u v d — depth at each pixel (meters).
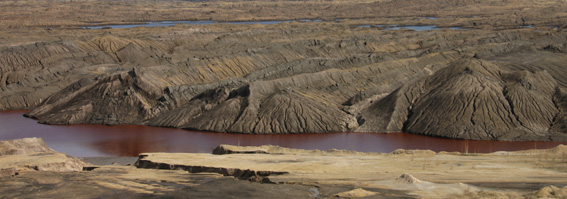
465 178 72.19
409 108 159.00
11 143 110.00
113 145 138.25
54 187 70.62
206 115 161.25
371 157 97.81
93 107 173.75
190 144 137.88
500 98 152.88
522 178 71.56
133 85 181.25
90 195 66.25
